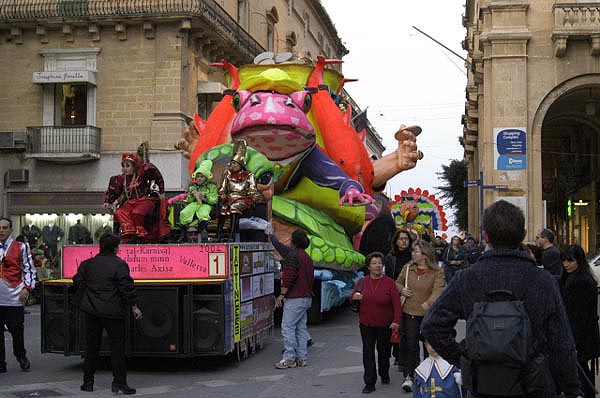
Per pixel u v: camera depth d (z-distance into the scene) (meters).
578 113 35.06
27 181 26.92
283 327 10.52
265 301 12.34
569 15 27.06
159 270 10.17
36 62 27.12
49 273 23.33
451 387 6.19
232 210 11.00
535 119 27.47
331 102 16.72
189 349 9.73
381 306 8.86
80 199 26.56
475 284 4.10
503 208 4.24
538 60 27.58
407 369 8.93
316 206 16.11
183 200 11.40
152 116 26.45
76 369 10.50
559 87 27.47
